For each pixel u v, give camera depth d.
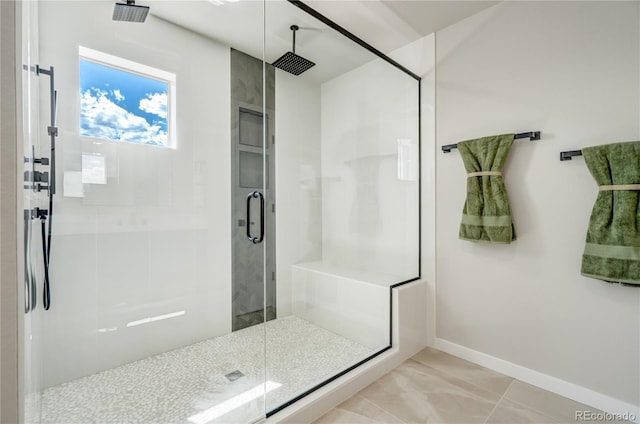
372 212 2.43
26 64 1.00
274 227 2.39
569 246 1.57
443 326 2.12
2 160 0.65
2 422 0.65
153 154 1.94
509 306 1.80
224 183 2.23
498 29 1.83
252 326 2.31
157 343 1.95
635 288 1.38
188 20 1.99
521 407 1.50
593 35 1.49
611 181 1.39
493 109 1.86
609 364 1.45
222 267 2.21
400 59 2.33
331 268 2.49
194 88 2.11
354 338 2.13
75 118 1.64
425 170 2.19
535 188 1.69
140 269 1.88
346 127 2.51
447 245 2.10
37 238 1.36
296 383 1.61
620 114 1.42
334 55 2.30
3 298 0.65
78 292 1.66
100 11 1.73
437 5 1.86
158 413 1.42
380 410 1.49
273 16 1.94
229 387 1.60
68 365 1.63
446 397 1.59
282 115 2.43
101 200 1.74
